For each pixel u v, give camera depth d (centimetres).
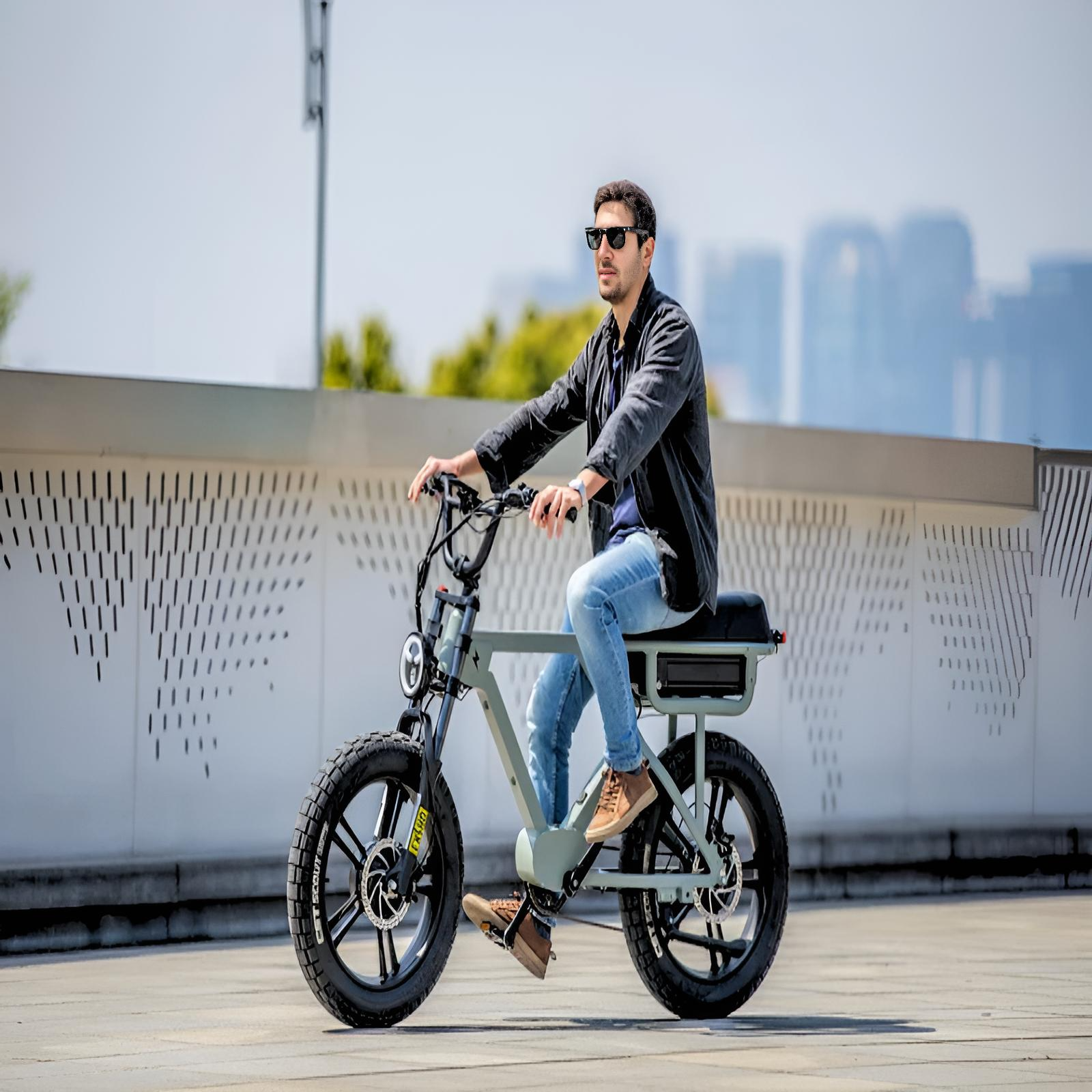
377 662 1756
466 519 1070
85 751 1605
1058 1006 1195
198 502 1664
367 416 1714
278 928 1634
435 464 1132
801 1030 1072
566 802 1123
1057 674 2183
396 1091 840
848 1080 887
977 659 2128
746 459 1931
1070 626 2192
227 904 1608
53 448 1558
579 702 1126
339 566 1738
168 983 1302
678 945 1562
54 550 1595
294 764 1706
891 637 2073
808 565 2022
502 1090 844
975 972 1394
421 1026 1066
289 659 1706
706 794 1348
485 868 1755
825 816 2025
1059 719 2181
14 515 1578
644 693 1114
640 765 1073
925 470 2055
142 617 1634
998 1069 928
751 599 1152
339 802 1003
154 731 1638
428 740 1032
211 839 1659
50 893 1520
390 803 1038
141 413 1598
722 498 1967
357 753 1010
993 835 2089
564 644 1084
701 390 1103
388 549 1767
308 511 1722
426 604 1784
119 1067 911
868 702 2058
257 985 1293
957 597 2117
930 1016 1143
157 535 1642
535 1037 1027
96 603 1612
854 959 1480
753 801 1162
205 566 1666
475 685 1060
